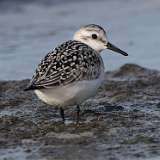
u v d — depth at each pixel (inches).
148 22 976.9
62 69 475.8
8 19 983.6
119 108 567.2
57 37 897.5
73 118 537.6
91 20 994.7
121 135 482.3
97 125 505.0
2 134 490.3
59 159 432.1
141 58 805.2
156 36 898.7
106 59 808.9
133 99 605.6
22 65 771.4
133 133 487.2
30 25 960.3
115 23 975.6
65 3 1068.5
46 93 470.9
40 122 525.3
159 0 1100.5
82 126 502.9
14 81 691.4
